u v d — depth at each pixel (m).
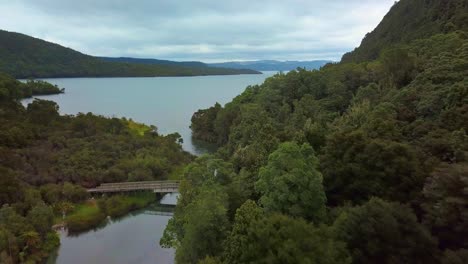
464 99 53.41
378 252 27.59
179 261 35.34
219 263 27.92
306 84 124.19
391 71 93.00
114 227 66.50
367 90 88.44
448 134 45.62
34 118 111.56
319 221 33.31
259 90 142.88
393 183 37.47
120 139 102.31
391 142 40.22
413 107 65.94
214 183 41.81
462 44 87.19
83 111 180.38
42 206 60.66
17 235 52.78
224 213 34.94
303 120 88.88
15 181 65.25
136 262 53.81
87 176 80.31
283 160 35.16
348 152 40.59
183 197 43.44
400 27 166.50
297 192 34.06
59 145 93.62
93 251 56.84
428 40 106.50
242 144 79.81
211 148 125.19
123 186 79.12
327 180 40.47
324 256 23.59
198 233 34.12
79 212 69.75
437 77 69.94
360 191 38.31
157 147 102.25
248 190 43.59
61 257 54.78
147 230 65.25
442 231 30.59
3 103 121.19
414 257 27.48
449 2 135.50
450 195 30.02
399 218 28.61
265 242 24.61
